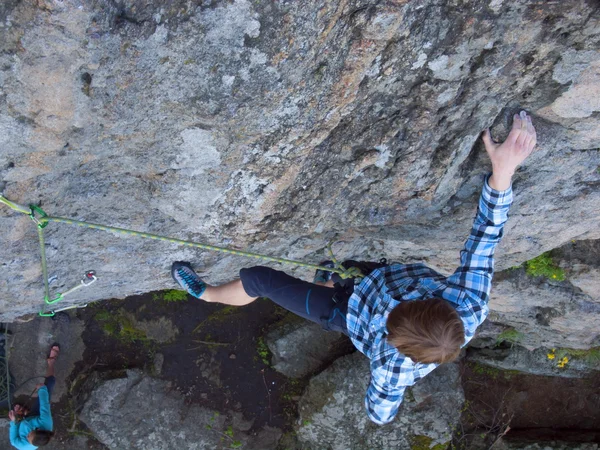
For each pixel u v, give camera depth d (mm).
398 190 2742
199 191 2529
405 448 6406
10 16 1580
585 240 4129
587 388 6816
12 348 5945
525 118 2373
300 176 2551
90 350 6219
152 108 2000
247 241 3082
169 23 1717
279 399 6758
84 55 1742
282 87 1981
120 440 6094
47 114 1880
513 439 6652
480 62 2088
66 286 3277
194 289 3367
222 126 2109
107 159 2264
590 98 2227
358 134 2357
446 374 6504
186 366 6484
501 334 6027
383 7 1771
